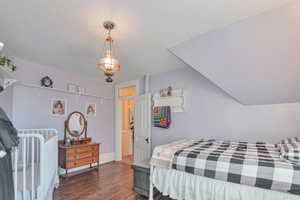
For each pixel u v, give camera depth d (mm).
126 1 1574
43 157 1670
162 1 1578
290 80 1941
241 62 2082
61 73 3424
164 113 3416
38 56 2764
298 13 1618
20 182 1805
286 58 1813
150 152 3578
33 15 1765
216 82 2406
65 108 3471
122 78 4074
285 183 1300
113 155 4445
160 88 3641
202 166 1682
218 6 1657
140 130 3818
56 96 3330
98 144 3600
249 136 2547
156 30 2072
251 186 1466
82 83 3809
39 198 1632
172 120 3387
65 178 3076
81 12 1725
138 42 2365
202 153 1783
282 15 1684
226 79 2318
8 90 2586
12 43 2340
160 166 2000
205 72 2393
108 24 1909
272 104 2387
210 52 2213
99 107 4188
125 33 2127
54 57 2818
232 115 2707
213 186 1670
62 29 2027
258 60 1973
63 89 3430
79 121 3680
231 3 1620
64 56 2787
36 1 1568
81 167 3590
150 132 3633
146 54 2756
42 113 3098
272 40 1794
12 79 2340
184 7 1663
